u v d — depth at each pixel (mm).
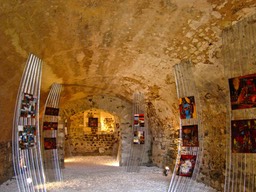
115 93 8844
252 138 3611
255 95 3518
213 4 3408
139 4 3686
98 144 13609
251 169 4117
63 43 4688
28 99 4301
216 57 4277
